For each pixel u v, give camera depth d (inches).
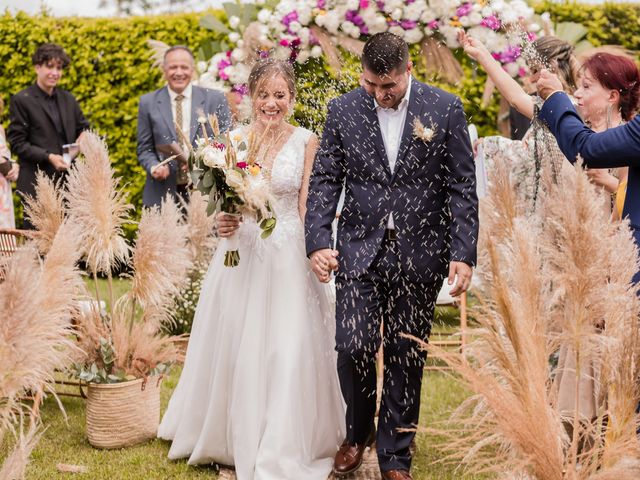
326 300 134.3
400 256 118.6
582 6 304.2
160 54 239.6
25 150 252.8
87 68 331.3
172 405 141.0
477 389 80.6
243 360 125.2
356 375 123.1
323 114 143.3
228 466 130.4
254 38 174.6
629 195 94.6
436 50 162.7
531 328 79.4
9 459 81.4
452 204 117.9
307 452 126.2
